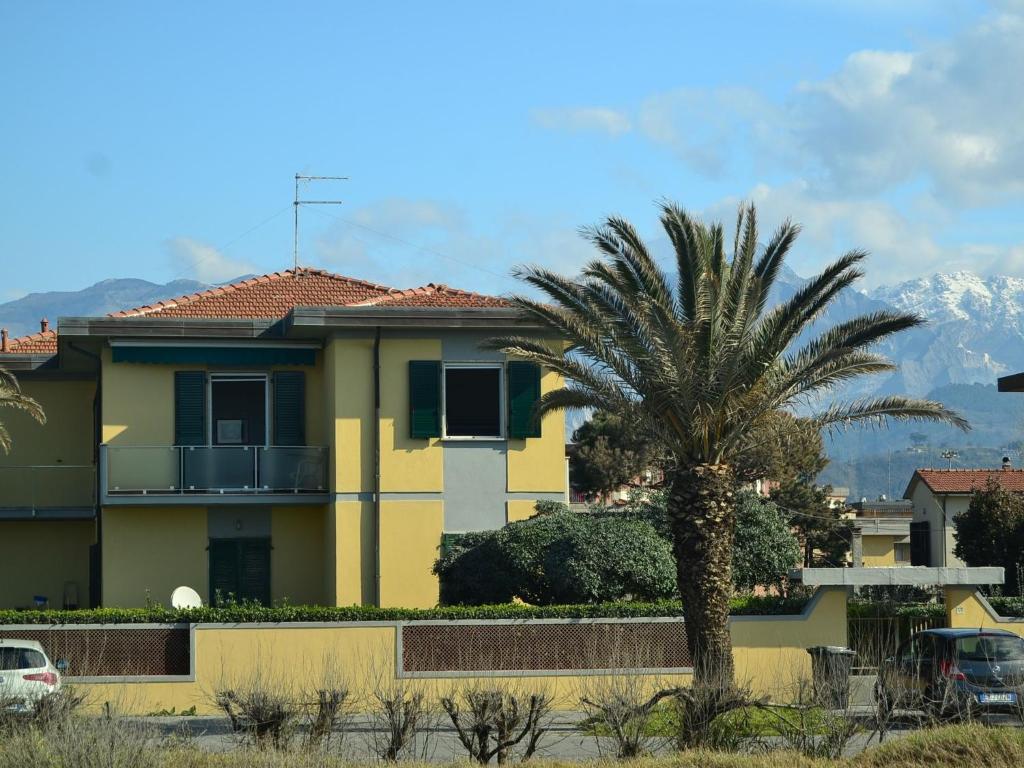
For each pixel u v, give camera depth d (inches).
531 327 2092.8
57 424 2409.0
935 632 1520.7
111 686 1616.6
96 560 2246.6
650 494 2102.6
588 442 4015.8
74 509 2299.5
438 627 1669.5
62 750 1022.4
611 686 1299.2
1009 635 1492.4
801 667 1576.0
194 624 1643.7
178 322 2112.5
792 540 1968.5
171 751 1085.8
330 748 1201.4
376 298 2261.3
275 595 2137.1
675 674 1673.2
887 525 4534.9
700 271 1465.3
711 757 1146.7
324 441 2161.7
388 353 2084.2
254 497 2094.0
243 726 1203.2
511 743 1188.5
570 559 1737.2
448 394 2106.3
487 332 2100.1
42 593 2361.0
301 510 2158.0
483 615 1676.9
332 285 2343.8
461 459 2086.6
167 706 1625.2
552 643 1676.9
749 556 1925.4
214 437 2161.7
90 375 2415.1
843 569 1731.1
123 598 2098.9
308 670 1646.2
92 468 2314.2
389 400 2076.8
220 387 2169.0
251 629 1651.1
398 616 1670.8
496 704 1199.6
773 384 1513.3
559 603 1752.0
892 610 1807.3
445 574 1886.1
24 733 1070.4
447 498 2076.8
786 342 1489.9
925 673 1475.1
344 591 2043.6
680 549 1512.1
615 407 1557.6
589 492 3971.5
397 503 2064.5
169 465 2084.2
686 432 1520.7
